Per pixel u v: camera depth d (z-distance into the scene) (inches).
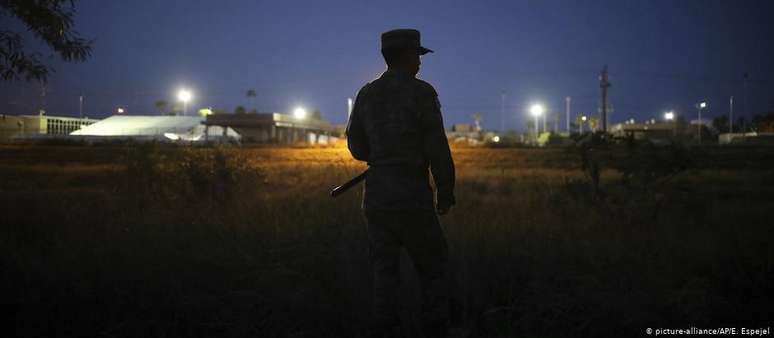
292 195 377.4
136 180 352.8
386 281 120.3
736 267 169.0
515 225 228.1
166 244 205.0
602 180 525.0
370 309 140.3
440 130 118.0
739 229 223.0
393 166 118.2
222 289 156.0
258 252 191.0
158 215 261.3
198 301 143.1
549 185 445.7
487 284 155.4
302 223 237.3
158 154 365.1
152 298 148.5
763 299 146.9
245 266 179.0
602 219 248.8
